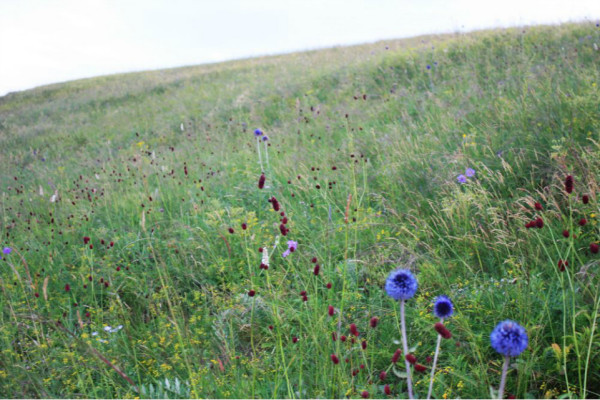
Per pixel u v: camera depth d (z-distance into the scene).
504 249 3.41
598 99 4.65
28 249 5.20
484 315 2.81
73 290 4.24
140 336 3.45
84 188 8.13
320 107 10.60
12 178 11.05
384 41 21.44
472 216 3.88
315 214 4.89
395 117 8.12
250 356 3.14
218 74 21.97
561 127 4.52
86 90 25.97
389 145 6.20
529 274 2.87
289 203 4.94
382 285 3.46
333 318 2.97
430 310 2.98
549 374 2.39
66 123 18.28
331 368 2.59
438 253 3.64
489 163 4.50
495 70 9.12
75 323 3.74
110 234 5.45
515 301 2.75
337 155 6.60
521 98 5.65
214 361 2.84
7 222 6.73
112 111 19.03
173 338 3.29
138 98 20.62
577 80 6.18
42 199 7.89
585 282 2.74
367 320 3.06
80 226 5.90
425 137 5.90
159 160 9.13
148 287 4.07
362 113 9.22
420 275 3.23
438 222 3.98
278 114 11.62
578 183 3.48
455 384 2.44
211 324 3.44
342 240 4.12
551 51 9.57
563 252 3.08
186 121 13.72
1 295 4.12
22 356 3.29
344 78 12.82
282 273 3.80
